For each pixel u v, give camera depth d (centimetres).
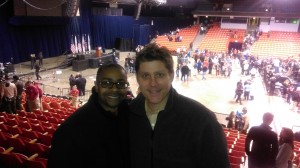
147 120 196
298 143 998
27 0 2323
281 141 502
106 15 3434
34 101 1112
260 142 450
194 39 3503
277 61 2367
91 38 3425
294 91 1628
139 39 3812
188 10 4069
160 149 187
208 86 2038
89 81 2120
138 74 192
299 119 1467
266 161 453
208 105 1641
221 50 3222
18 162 495
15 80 1170
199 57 2583
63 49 2945
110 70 217
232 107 1619
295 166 714
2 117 845
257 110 1583
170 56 191
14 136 675
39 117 951
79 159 202
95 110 208
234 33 3422
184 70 2148
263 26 3541
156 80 186
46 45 2736
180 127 183
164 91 189
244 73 2439
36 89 1108
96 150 204
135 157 197
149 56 185
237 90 1686
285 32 3341
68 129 200
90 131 203
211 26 3725
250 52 3091
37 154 552
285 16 3284
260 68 2391
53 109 1145
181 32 3656
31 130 765
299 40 3166
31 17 2369
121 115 214
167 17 4100
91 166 205
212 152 178
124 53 3525
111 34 3666
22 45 2473
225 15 3519
